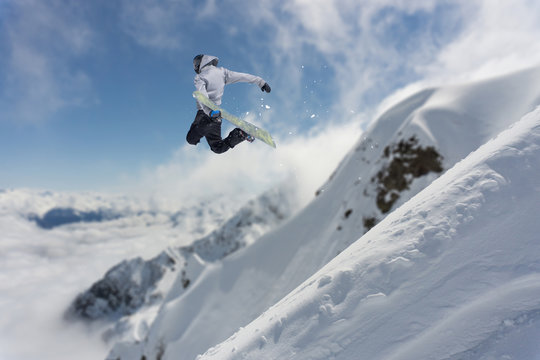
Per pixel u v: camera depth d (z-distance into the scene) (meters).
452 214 2.78
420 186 16.81
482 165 3.13
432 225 2.79
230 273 25.50
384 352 2.11
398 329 2.18
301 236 22.03
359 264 2.95
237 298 21.94
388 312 2.34
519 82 18.98
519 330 1.75
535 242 2.17
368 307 2.49
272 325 3.09
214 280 26.25
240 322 19.33
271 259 22.88
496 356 1.69
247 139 5.14
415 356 1.95
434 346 1.94
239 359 2.97
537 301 1.84
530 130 3.24
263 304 19.14
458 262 2.36
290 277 19.34
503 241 2.31
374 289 2.59
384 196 18.00
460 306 2.07
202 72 5.04
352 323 2.46
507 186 2.72
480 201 2.73
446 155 17.00
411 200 4.19
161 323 26.25
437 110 19.44
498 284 2.07
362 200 19.11
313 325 2.71
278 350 2.73
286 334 2.84
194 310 24.30
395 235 3.04
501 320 1.85
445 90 22.12
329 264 4.11
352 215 19.02
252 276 22.92
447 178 3.71
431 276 2.38
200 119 5.02
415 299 2.30
